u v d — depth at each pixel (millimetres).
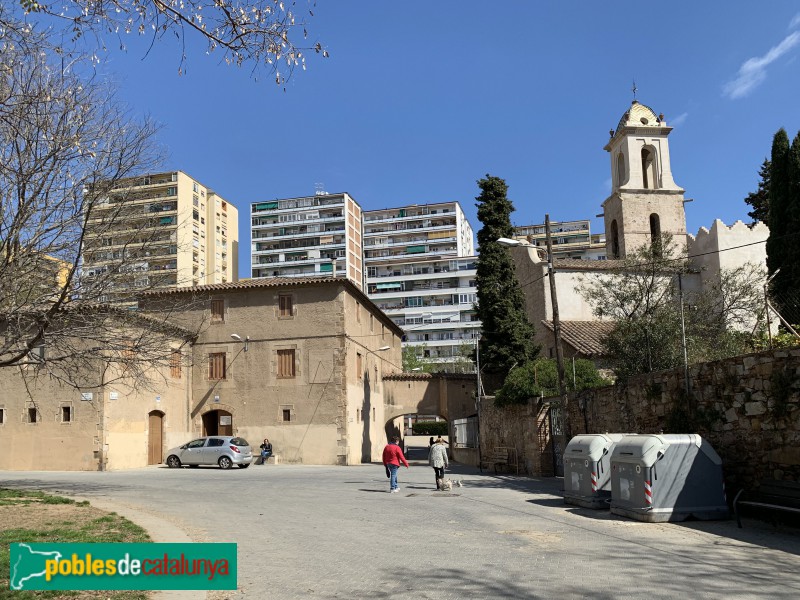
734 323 24703
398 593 7027
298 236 114688
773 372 11812
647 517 11867
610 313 22719
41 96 12227
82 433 30188
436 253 117312
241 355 36625
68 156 13531
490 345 33562
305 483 21719
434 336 102250
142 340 17203
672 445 12125
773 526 11203
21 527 11078
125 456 31203
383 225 120625
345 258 112500
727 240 35875
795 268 25297
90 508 13938
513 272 34469
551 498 16297
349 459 35188
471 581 7539
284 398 35781
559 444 22688
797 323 16859
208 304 37375
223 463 30734
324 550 9555
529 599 6770
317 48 9117
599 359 27891
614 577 7719
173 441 34875
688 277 36562
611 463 13156
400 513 13719
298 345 36062
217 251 84938
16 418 31141
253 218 116875
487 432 29859
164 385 34375
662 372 15430
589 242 121812
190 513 13844
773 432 11797
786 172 26781
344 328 35750
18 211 13195
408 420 80375
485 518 12789
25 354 14930
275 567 8398
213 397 36562
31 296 14492
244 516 13359
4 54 10703
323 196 114625
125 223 15484
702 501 12047
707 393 13727
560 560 8688
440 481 18953
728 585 7336
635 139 41219
